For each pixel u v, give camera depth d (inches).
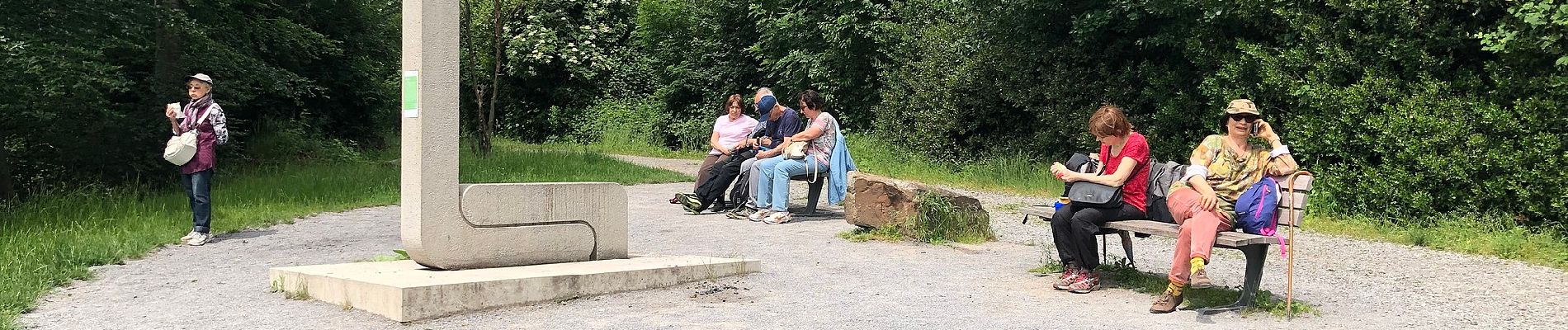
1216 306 223.8
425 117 235.3
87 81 492.1
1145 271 281.0
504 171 653.3
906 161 820.0
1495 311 232.5
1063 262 247.6
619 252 269.4
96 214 383.9
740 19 1167.0
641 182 626.8
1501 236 369.1
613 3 1365.7
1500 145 413.7
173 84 567.5
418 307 207.8
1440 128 423.2
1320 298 242.5
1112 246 336.2
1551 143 397.1
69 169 518.0
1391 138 438.0
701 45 1224.8
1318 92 470.0
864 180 353.4
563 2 1350.9
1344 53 477.4
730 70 1189.1
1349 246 353.1
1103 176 239.9
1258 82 531.8
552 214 256.1
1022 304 227.0
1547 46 398.3
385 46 913.5
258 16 726.5
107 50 566.9
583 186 262.1
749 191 415.5
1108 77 670.5
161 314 218.1
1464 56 469.1
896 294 240.8
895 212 348.8
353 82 887.1
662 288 247.1
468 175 623.5
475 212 243.0
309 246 332.8
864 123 1018.1
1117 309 222.4
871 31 966.4
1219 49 575.5
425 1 237.1
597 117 1286.9
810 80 1048.2
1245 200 218.8
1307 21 498.0
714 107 1203.2
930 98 805.2
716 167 429.4
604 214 266.2
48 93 469.4
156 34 567.5
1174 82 620.4
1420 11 455.8
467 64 1293.1
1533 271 300.0
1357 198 445.1
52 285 250.1
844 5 992.9
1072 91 690.8
